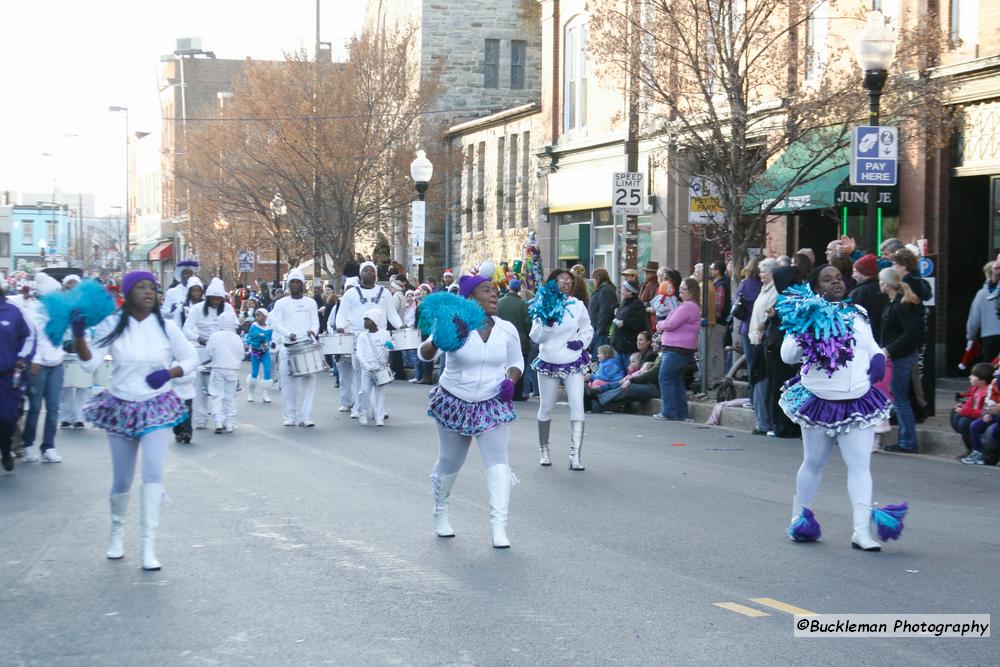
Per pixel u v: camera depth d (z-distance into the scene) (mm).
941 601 6984
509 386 8477
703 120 18734
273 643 6188
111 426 7965
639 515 9742
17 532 9211
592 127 31516
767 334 15070
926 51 18156
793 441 14859
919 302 13359
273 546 8547
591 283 23250
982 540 8766
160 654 6023
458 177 41812
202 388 16266
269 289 41188
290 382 16656
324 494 10773
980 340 16078
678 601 6980
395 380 26406
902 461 12953
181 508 10094
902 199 19734
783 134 18078
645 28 19188
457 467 8789
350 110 36531
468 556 8195
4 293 12258
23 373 12289
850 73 18844
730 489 11086
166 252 82875
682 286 17594
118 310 8125
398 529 9148
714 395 18344
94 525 9469
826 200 19500
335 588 7324
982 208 19375
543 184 34250
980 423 12625
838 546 8539
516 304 20766
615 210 21391
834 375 8297
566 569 7805
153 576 7695
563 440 14938
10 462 12430
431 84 38406
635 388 18719
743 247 18359
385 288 17531
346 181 36562
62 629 6488
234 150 40250
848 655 5961
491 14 45812
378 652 6020
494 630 6398
